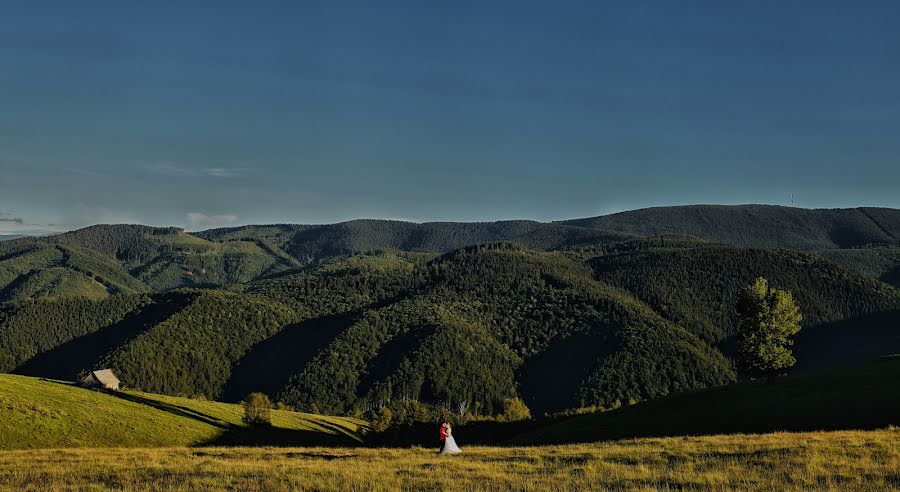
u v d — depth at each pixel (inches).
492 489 826.2
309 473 981.2
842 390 2071.9
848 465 916.0
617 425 2281.0
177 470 1048.8
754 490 780.0
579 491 801.6
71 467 1123.3
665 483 848.3
